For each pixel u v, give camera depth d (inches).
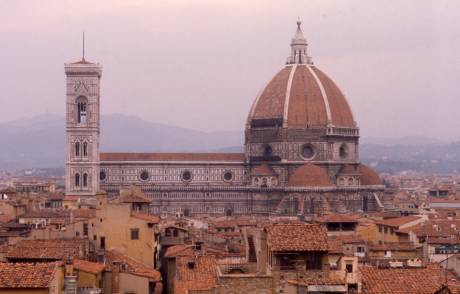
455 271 4623.5
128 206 6579.7
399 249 6870.1
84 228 7160.4
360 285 3973.9
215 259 5305.1
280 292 3814.0
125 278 5216.5
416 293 3927.2
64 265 4197.8
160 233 7829.7
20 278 3789.4
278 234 3939.5
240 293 3848.4
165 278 6614.2
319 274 3870.6
